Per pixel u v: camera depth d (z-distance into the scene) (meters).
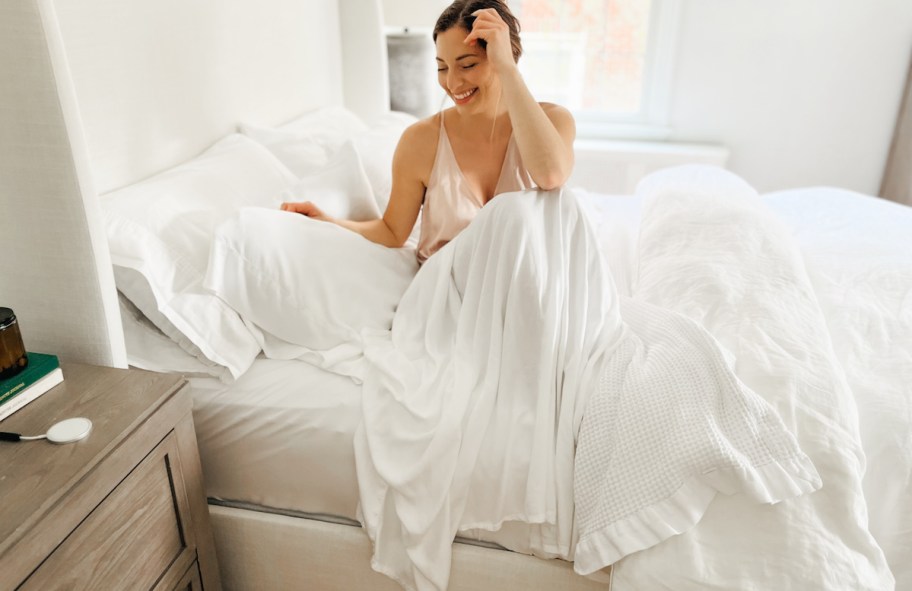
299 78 2.28
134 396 0.89
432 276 1.23
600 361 1.11
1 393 0.83
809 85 3.01
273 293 1.20
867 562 0.85
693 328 1.07
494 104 1.32
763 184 3.22
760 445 0.91
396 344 1.19
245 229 1.20
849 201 2.01
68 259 0.95
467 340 1.13
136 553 0.86
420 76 2.81
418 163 1.39
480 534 1.08
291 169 1.79
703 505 0.90
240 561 1.20
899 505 0.96
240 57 1.85
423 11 2.70
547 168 1.16
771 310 1.19
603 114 3.33
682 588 0.86
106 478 0.77
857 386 1.09
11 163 0.91
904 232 1.70
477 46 1.24
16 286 0.98
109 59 1.32
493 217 1.12
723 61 3.06
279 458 1.13
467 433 1.03
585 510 0.99
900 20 2.83
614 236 1.79
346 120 2.29
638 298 1.35
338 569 1.15
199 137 1.66
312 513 1.17
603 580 1.02
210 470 1.18
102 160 1.32
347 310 1.24
